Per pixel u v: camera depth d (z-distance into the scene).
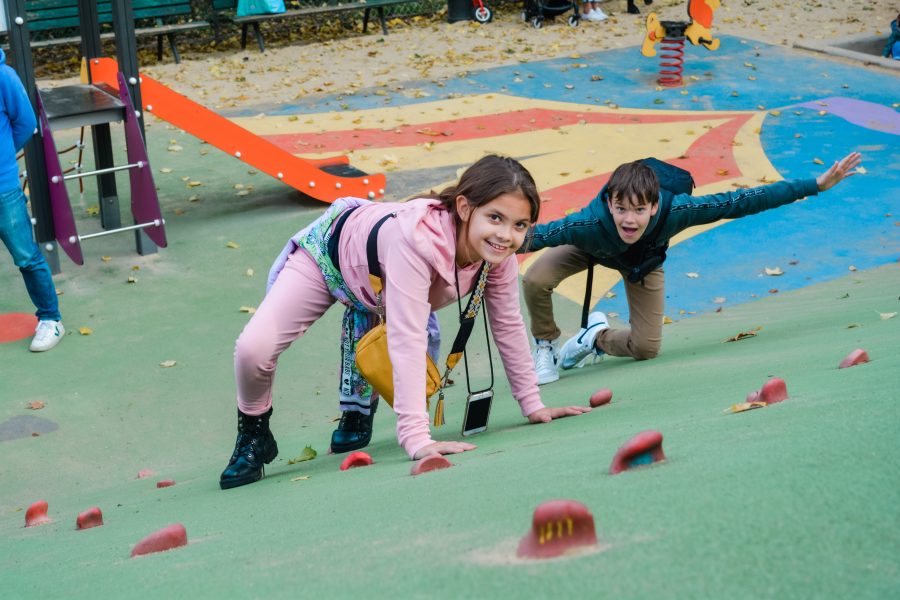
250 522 2.38
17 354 6.74
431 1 18.00
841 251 8.22
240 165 10.82
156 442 5.75
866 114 12.06
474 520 1.59
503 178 2.75
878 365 2.65
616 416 3.05
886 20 16.80
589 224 4.57
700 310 7.29
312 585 1.38
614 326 7.12
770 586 1.03
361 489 2.47
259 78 14.22
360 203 3.28
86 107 7.90
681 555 1.14
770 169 10.24
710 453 1.72
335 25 17.20
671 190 4.59
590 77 13.95
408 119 12.26
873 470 1.35
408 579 1.27
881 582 1.01
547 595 1.10
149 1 14.73
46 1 13.97
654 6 18.11
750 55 14.81
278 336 3.34
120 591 1.69
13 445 5.63
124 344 6.91
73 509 4.18
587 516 1.24
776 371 3.41
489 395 3.40
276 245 8.66
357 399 4.14
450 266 2.89
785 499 1.28
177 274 8.09
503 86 13.61
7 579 2.32
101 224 9.09
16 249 6.60
